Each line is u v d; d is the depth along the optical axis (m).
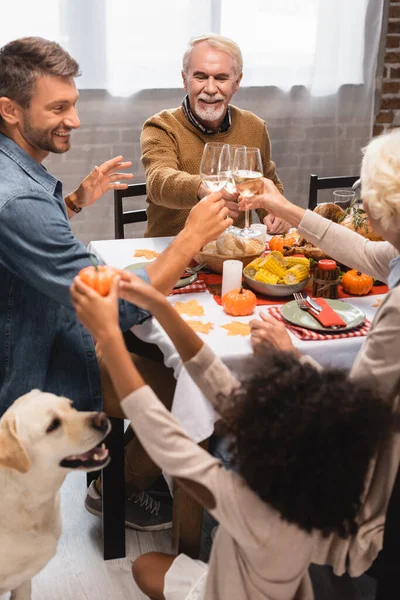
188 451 1.19
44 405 1.50
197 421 1.64
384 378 1.43
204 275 2.17
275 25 3.93
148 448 1.20
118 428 1.96
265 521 1.18
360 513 1.48
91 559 2.08
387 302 1.42
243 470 1.14
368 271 1.96
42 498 1.55
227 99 2.62
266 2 3.86
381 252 1.92
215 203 1.77
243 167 2.02
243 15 3.85
